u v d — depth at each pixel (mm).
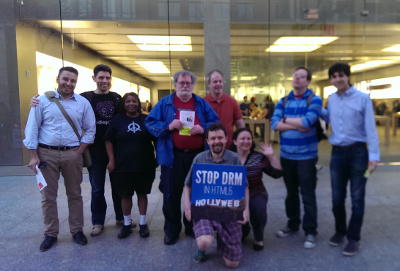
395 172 6234
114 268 2795
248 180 3100
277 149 6188
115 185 3436
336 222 3137
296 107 3131
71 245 3287
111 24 7195
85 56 7285
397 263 2766
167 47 7176
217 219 2777
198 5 7094
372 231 3453
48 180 3188
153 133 3184
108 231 3660
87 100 3416
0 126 7520
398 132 7777
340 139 2945
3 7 7289
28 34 7336
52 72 7387
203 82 7152
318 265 2766
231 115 3609
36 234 3605
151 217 4105
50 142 3146
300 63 7574
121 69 7262
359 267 2713
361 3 7621
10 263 2922
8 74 7445
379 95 7797
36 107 3086
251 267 2748
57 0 7203
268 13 7336
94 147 3592
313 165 3117
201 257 2869
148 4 7102
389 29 7711
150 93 7254
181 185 3254
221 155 2957
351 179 2949
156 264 2852
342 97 2945
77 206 3344
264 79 7398
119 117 3410
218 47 7160
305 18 7492
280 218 3945
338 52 7688
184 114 3184
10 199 5016
